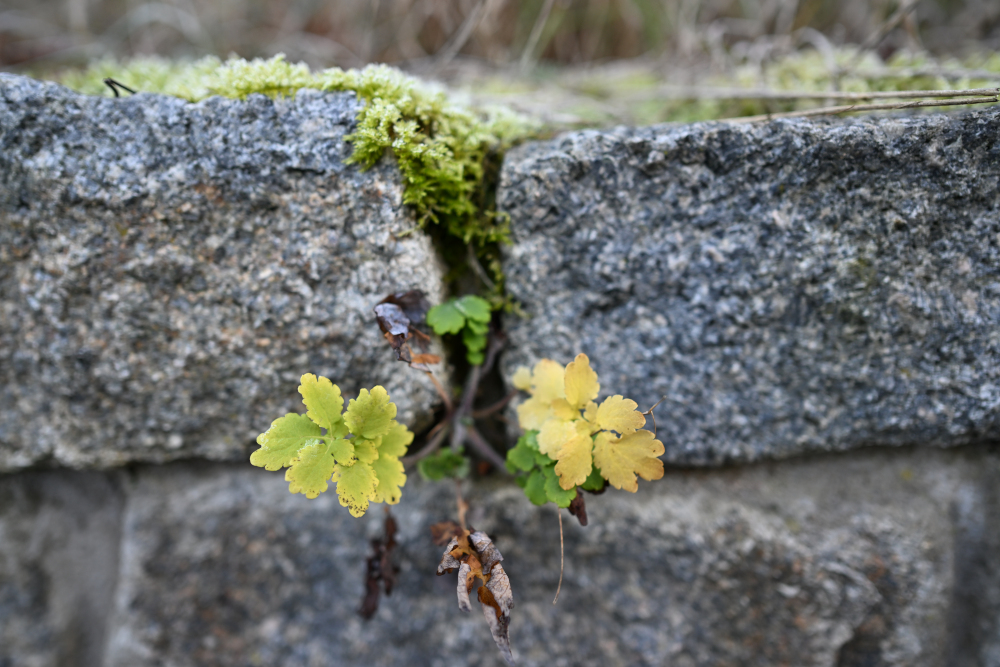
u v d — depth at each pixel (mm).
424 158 421
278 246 423
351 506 377
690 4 653
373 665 487
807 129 418
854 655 465
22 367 443
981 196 415
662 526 465
